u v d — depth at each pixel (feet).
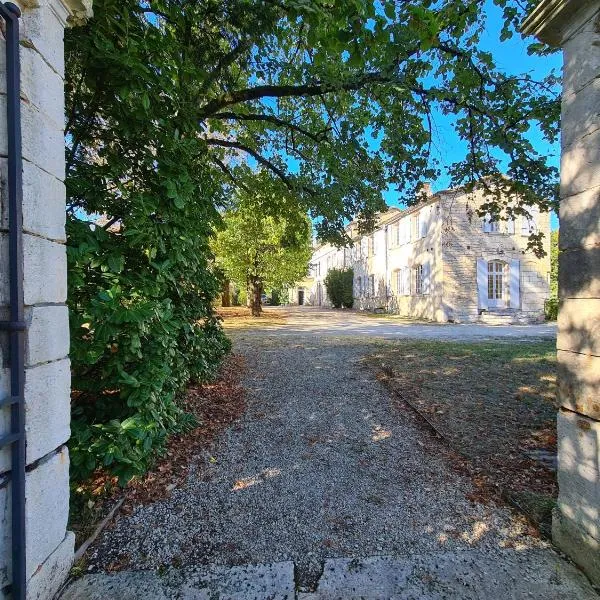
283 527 7.43
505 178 18.67
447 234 49.88
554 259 58.18
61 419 5.86
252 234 50.65
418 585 5.88
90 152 10.07
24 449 4.90
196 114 12.01
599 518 5.82
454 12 12.21
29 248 5.09
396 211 72.33
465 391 16.10
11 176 4.73
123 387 8.46
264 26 12.94
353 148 19.20
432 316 52.85
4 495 4.70
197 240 11.22
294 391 16.57
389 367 20.27
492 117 16.83
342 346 27.63
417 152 18.56
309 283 132.98
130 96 8.38
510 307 50.93
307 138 23.03
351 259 91.20
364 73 16.33
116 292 8.00
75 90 8.89
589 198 5.97
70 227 7.75
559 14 6.21
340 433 12.17
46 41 5.51
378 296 72.79
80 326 7.75
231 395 15.97
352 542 6.97
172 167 9.48
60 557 5.78
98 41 7.69
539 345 27.78
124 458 7.71
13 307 4.73
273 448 11.11
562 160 6.57
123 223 9.21
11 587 4.70
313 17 7.77
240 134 25.20
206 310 15.23
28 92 5.14
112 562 6.41
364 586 5.88
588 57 5.97
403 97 16.66
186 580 6.01
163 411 9.48
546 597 5.60
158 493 8.66
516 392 15.85
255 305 62.34
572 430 6.39
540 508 7.78
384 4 8.43
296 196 24.26
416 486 8.95
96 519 7.55
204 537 7.11
